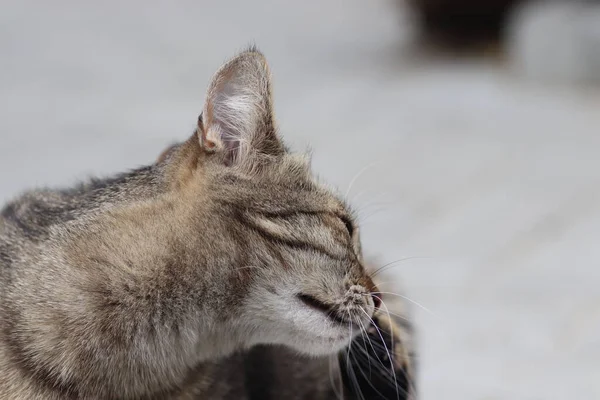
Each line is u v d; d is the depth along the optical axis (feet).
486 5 64.23
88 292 15.72
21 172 40.70
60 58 60.44
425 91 54.34
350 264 17.08
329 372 19.01
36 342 15.62
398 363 19.13
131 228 16.03
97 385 15.79
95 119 48.85
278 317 16.40
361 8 79.41
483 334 27.91
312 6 80.48
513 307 29.45
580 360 26.43
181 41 66.39
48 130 46.98
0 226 17.57
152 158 42.52
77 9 73.15
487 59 61.16
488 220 36.11
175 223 16.01
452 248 33.71
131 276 15.74
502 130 47.39
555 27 55.47
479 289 30.60
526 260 32.78
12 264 16.51
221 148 16.19
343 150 44.06
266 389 18.79
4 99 52.19
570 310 29.14
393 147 44.60
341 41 67.97
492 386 25.22
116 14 72.69
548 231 35.14
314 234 16.56
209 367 17.31
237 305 16.19
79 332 15.61
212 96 15.96
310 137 46.01
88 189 18.03
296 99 53.01
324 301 16.63
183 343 16.17
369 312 17.25
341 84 56.13
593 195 38.52
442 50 63.98
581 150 44.14
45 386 15.51
